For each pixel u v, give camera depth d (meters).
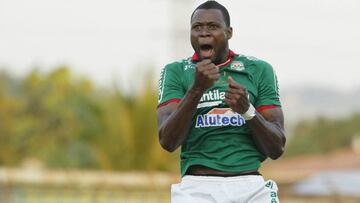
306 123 148.88
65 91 114.00
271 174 55.91
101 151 72.69
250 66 15.87
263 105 15.74
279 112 15.79
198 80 14.38
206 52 15.19
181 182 15.77
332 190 50.81
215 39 15.13
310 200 51.28
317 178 54.62
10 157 99.00
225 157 15.37
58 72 117.12
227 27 15.42
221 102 15.42
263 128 14.94
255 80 15.80
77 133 92.19
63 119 107.56
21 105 110.12
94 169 78.62
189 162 15.55
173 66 16.14
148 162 71.81
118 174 49.03
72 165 91.25
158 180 49.28
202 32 15.11
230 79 14.58
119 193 48.12
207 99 15.45
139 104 73.38
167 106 15.77
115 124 73.00
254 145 15.58
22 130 105.88
